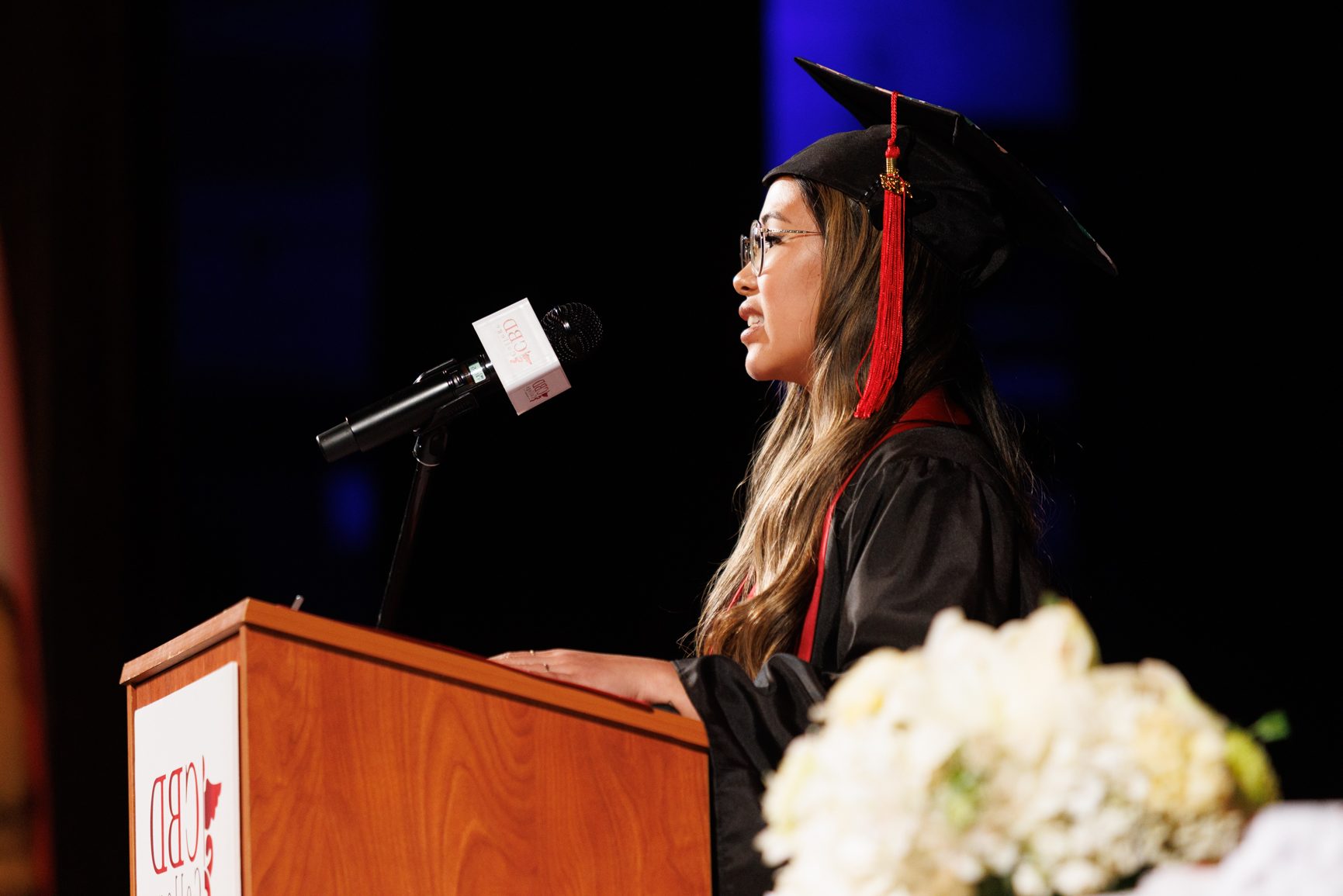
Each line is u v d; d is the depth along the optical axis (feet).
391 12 58.13
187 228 55.88
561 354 23.82
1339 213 60.90
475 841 18.92
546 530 59.00
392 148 57.93
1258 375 61.31
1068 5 61.05
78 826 47.03
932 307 27.48
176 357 55.21
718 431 59.47
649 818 20.30
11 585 47.60
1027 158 61.00
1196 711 13.19
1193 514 61.11
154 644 50.06
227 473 55.47
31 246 48.96
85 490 48.96
